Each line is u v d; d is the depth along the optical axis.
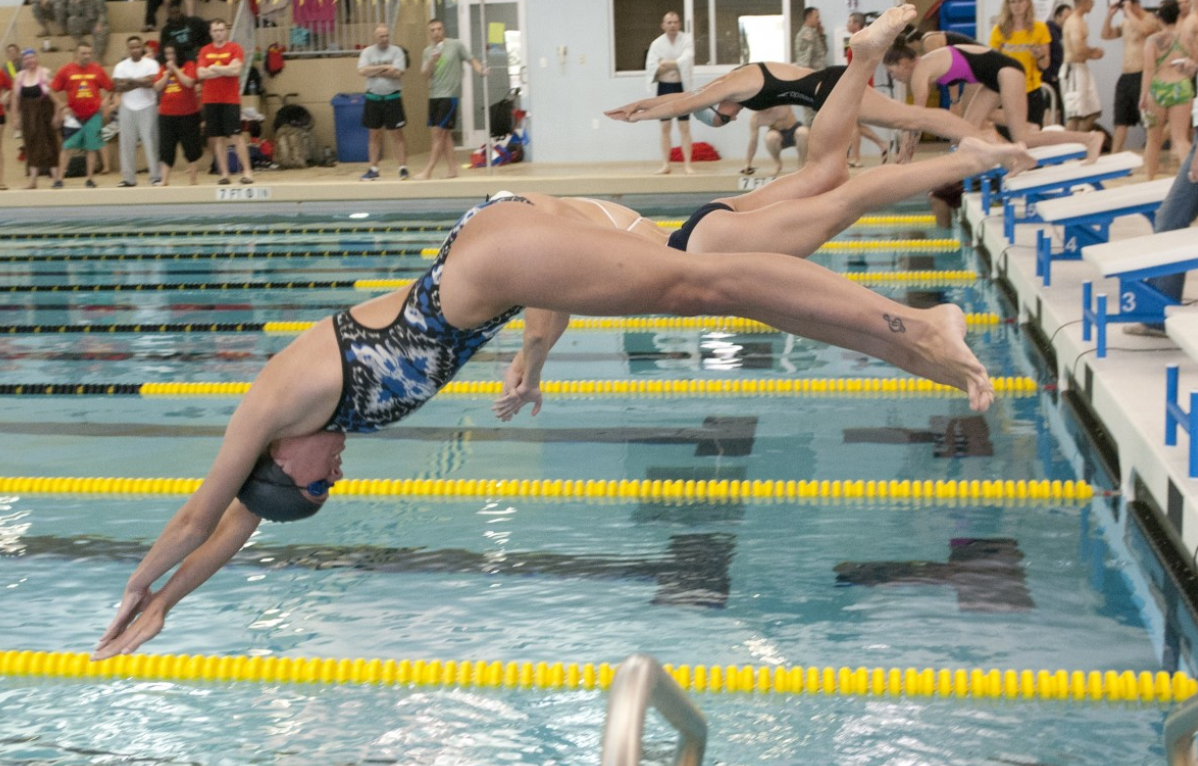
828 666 3.66
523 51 16.52
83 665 3.85
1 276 11.07
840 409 6.36
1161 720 3.33
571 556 4.61
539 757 3.27
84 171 16.64
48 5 17.66
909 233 11.72
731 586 4.27
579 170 15.40
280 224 13.96
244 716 3.55
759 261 2.69
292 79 17.61
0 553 4.83
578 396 6.83
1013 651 3.71
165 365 7.76
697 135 16.34
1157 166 10.73
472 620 4.09
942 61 7.55
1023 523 4.75
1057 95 12.95
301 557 4.69
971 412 6.15
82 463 5.89
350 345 2.77
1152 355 5.62
